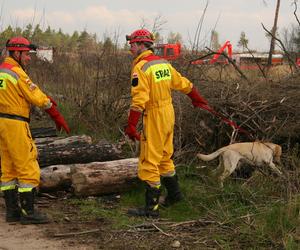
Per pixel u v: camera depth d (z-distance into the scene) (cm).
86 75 929
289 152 665
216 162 707
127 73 878
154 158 538
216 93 739
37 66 987
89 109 885
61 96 953
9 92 511
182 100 733
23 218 531
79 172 603
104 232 502
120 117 870
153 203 541
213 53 827
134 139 529
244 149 625
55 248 465
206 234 489
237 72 835
